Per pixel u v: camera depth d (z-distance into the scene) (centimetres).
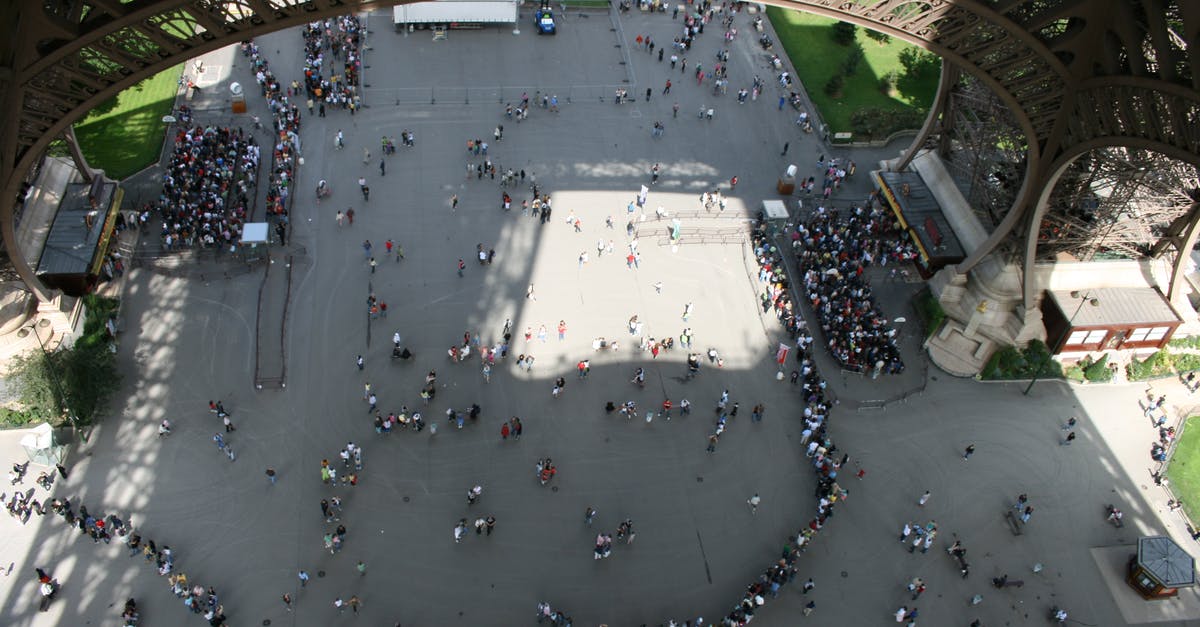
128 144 8331
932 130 8088
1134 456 6612
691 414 6619
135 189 7888
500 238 7838
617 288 7494
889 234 8094
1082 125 5803
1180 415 6912
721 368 6944
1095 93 5550
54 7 4509
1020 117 6062
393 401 6494
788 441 6519
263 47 9694
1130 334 7006
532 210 8125
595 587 5594
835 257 7675
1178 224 6838
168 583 5391
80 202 7162
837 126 9512
